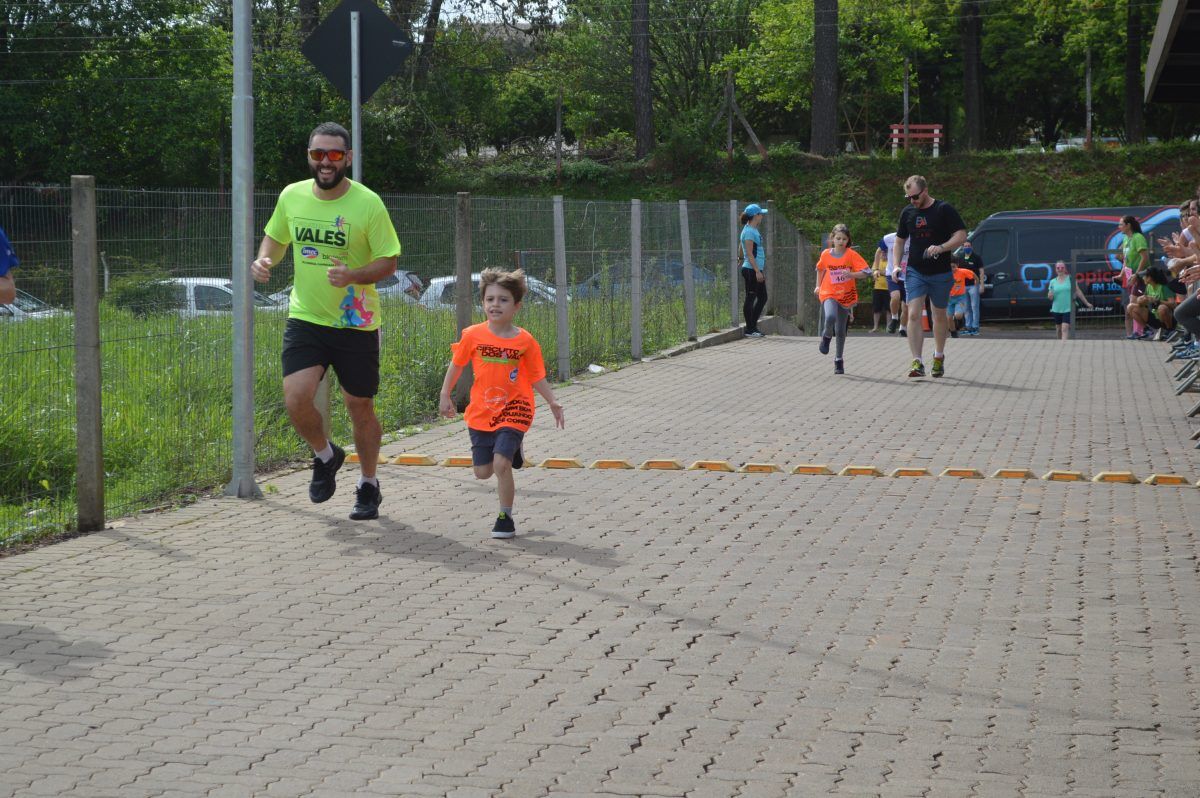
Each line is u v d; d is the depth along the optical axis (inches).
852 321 1723.7
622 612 272.5
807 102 2615.7
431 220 579.5
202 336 428.5
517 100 3004.4
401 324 560.4
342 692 224.4
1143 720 209.5
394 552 325.1
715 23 2657.5
